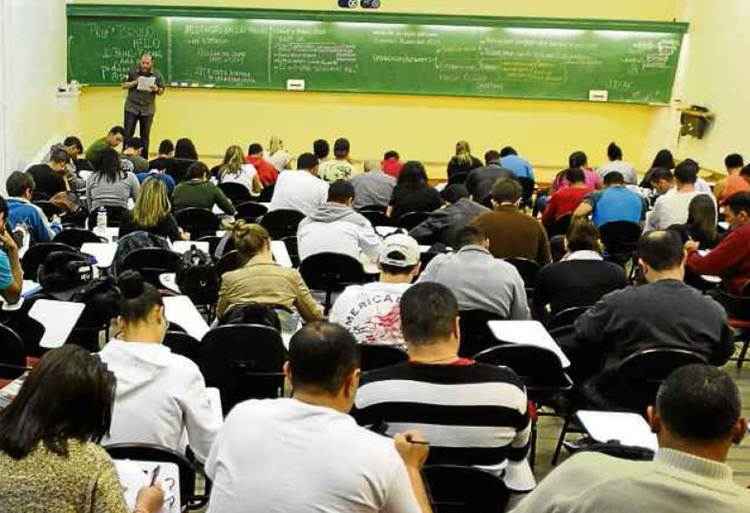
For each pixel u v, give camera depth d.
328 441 1.89
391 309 3.71
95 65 11.57
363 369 3.51
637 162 12.18
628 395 3.47
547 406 4.46
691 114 11.12
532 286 5.27
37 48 9.63
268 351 3.60
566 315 4.29
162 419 2.71
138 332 2.81
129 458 2.50
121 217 6.50
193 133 11.99
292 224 6.75
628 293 3.53
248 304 4.00
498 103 12.04
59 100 10.90
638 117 12.12
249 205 7.37
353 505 1.85
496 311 4.19
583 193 7.57
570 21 11.62
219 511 1.91
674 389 1.62
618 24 11.63
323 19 11.59
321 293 5.43
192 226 6.60
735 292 5.23
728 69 10.52
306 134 12.08
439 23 11.62
